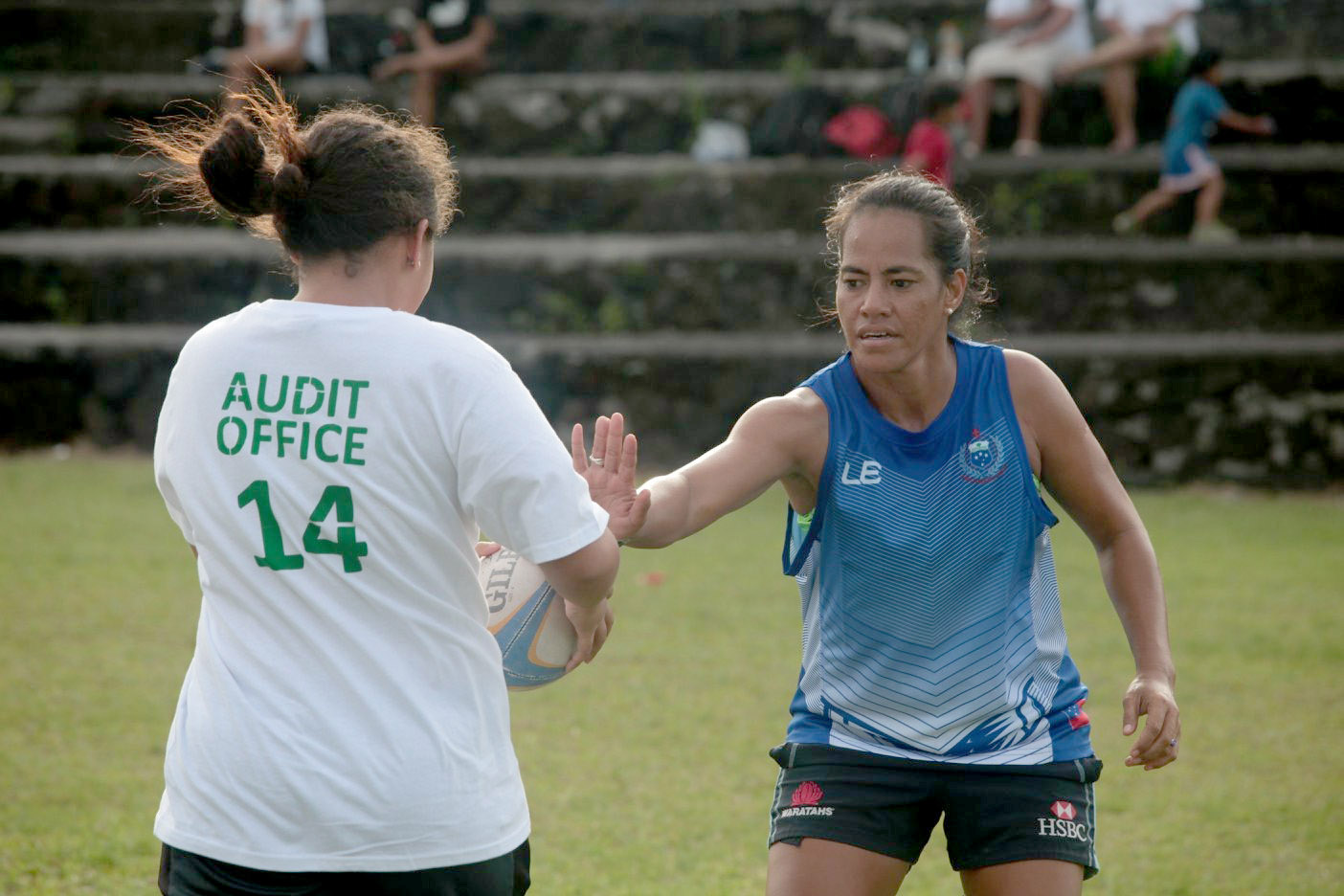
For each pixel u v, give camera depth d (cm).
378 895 844
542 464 841
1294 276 4234
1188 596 2808
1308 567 3042
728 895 1538
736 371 4047
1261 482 3928
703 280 4347
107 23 5509
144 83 5088
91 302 4400
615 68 5491
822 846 1036
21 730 2002
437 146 940
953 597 1058
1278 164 4625
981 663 1055
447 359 852
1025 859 1022
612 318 4356
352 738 833
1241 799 1838
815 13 5444
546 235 4747
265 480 853
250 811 830
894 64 5416
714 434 4066
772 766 1936
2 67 5478
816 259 4319
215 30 5516
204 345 891
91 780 1827
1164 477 3953
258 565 853
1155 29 4756
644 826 1731
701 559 3091
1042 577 1096
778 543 3244
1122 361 3941
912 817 1057
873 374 1058
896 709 1066
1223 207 4644
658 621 2619
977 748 1048
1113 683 2303
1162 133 5053
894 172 1096
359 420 845
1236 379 3928
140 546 3042
